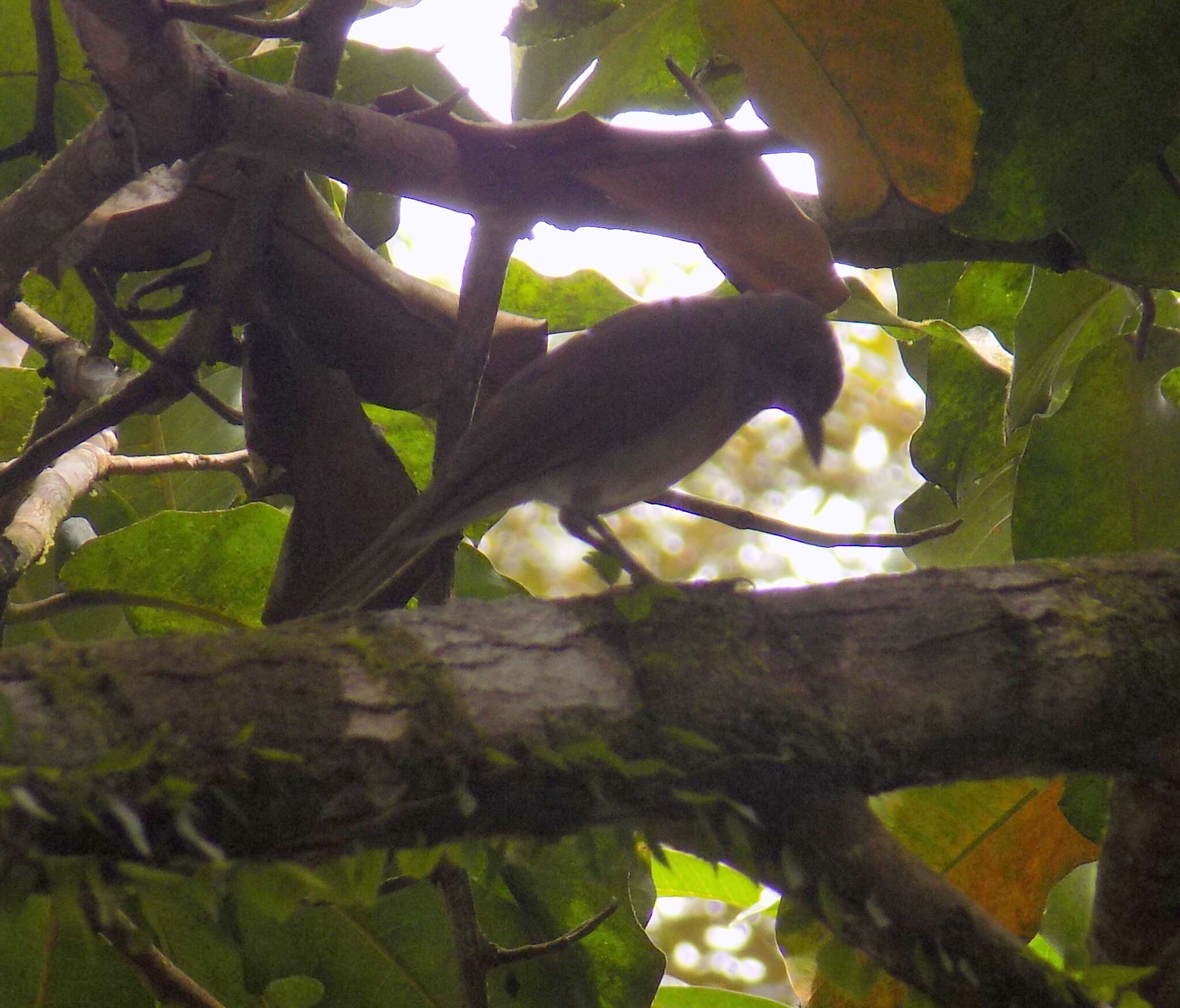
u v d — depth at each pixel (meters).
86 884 3.53
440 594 5.72
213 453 7.87
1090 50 5.24
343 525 5.40
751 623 4.43
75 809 3.33
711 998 7.39
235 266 5.10
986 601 4.66
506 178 4.89
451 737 3.84
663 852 4.16
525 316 7.39
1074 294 6.81
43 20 5.56
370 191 4.98
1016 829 6.80
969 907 4.11
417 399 5.61
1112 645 4.62
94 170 4.36
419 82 6.76
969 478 7.70
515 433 5.52
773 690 4.27
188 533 5.95
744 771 4.18
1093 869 6.92
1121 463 6.12
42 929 5.54
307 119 4.43
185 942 5.91
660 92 7.39
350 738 3.71
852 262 6.55
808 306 6.34
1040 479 6.19
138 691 3.55
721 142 5.06
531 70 7.16
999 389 7.52
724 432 6.46
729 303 6.30
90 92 6.22
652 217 5.35
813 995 6.36
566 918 6.30
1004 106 5.35
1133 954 5.21
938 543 8.08
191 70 4.09
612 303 7.30
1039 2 5.17
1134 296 6.64
